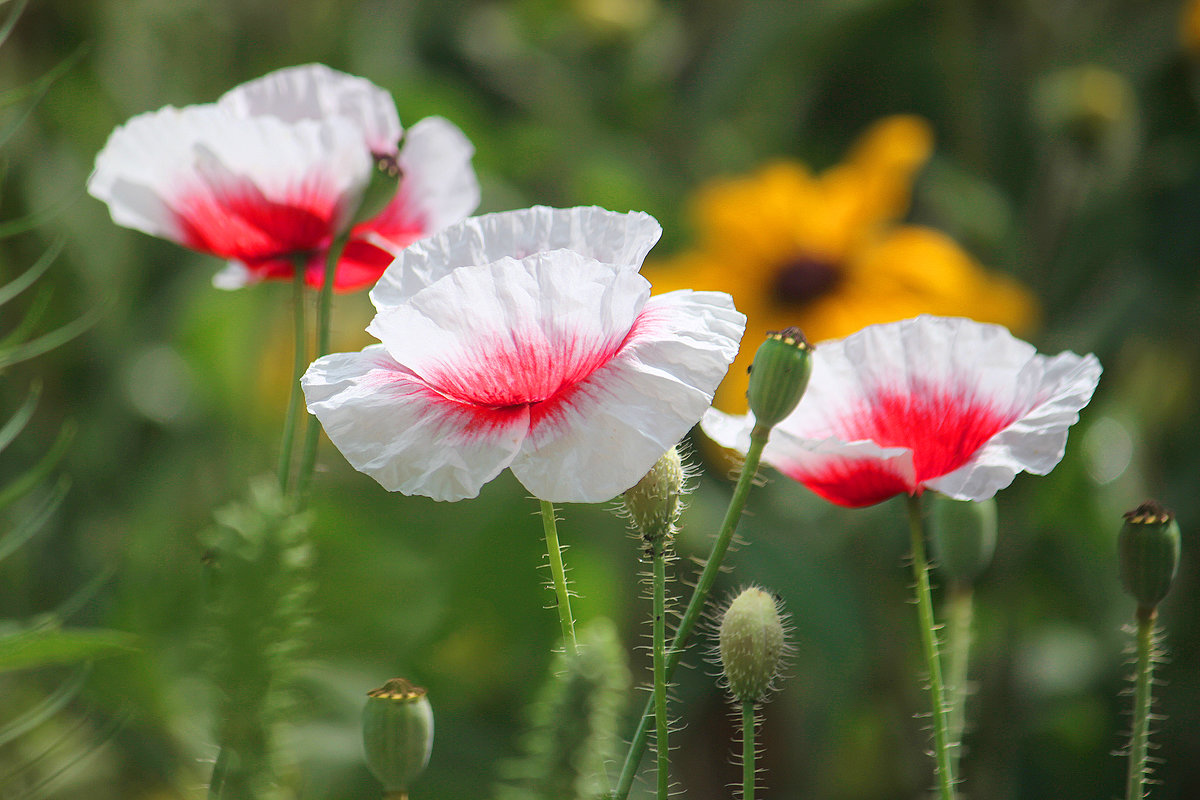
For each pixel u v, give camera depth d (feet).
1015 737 4.13
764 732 4.84
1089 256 4.84
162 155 2.52
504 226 2.39
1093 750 4.29
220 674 2.28
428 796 3.43
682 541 4.30
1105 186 4.81
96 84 4.62
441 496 2.29
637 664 4.09
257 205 2.51
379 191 2.50
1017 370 2.40
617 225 2.39
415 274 2.37
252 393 4.56
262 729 2.28
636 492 2.31
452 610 3.80
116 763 3.06
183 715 2.96
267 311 4.67
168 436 4.47
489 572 3.84
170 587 3.36
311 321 4.65
